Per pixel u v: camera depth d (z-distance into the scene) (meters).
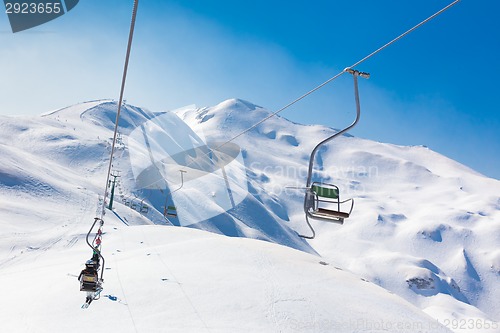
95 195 100.44
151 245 43.09
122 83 9.27
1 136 170.12
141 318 21.64
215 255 34.59
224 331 20.95
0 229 54.25
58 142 171.50
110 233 51.16
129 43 7.98
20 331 19.81
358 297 29.09
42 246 48.88
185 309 23.12
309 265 35.44
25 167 103.62
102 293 24.52
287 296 26.38
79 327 20.30
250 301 24.97
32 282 28.42
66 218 68.19
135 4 7.38
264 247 39.34
